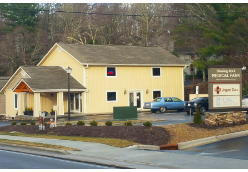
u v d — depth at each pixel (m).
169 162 14.11
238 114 23.97
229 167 13.04
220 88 23.25
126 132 20.81
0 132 25.30
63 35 63.41
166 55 47.00
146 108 39.34
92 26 65.31
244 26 48.03
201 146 18.72
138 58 44.16
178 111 40.69
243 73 44.59
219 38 49.75
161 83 44.75
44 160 15.14
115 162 14.34
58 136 21.72
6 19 70.75
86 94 40.12
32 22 66.75
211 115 22.88
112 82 41.81
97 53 42.91
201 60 52.25
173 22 65.94
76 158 15.33
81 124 24.95
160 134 20.09
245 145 18.34
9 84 42.69
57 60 44.34
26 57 62.06
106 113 40.22
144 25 64.38
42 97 39.41
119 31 66.00
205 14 54.97
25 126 26.12
